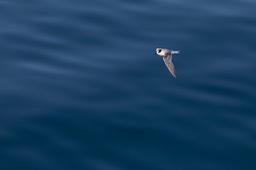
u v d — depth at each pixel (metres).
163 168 41.97
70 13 61.59
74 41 57.00
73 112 47.09
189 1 64.69
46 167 41.53
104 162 42.28
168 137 44.78
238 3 64.50
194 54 55.00
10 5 62.97
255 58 54.56
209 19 61.09
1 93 49.16
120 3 63.69
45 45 56.22
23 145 43.50
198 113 47.31
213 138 44.81
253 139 44.81
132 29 59.12
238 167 42.31
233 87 50.38
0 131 44.72
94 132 45.03
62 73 52.25
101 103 48.28
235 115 47.19
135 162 42.38
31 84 50.56
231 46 56.44
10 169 41.16
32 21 59.97
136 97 49.06
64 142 43.94
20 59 54.00
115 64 53.47
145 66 53.12
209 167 42.19
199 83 50.84
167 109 47.69
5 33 57.62
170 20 60.88
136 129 45.50
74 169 41.50
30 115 46.62
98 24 59.91
